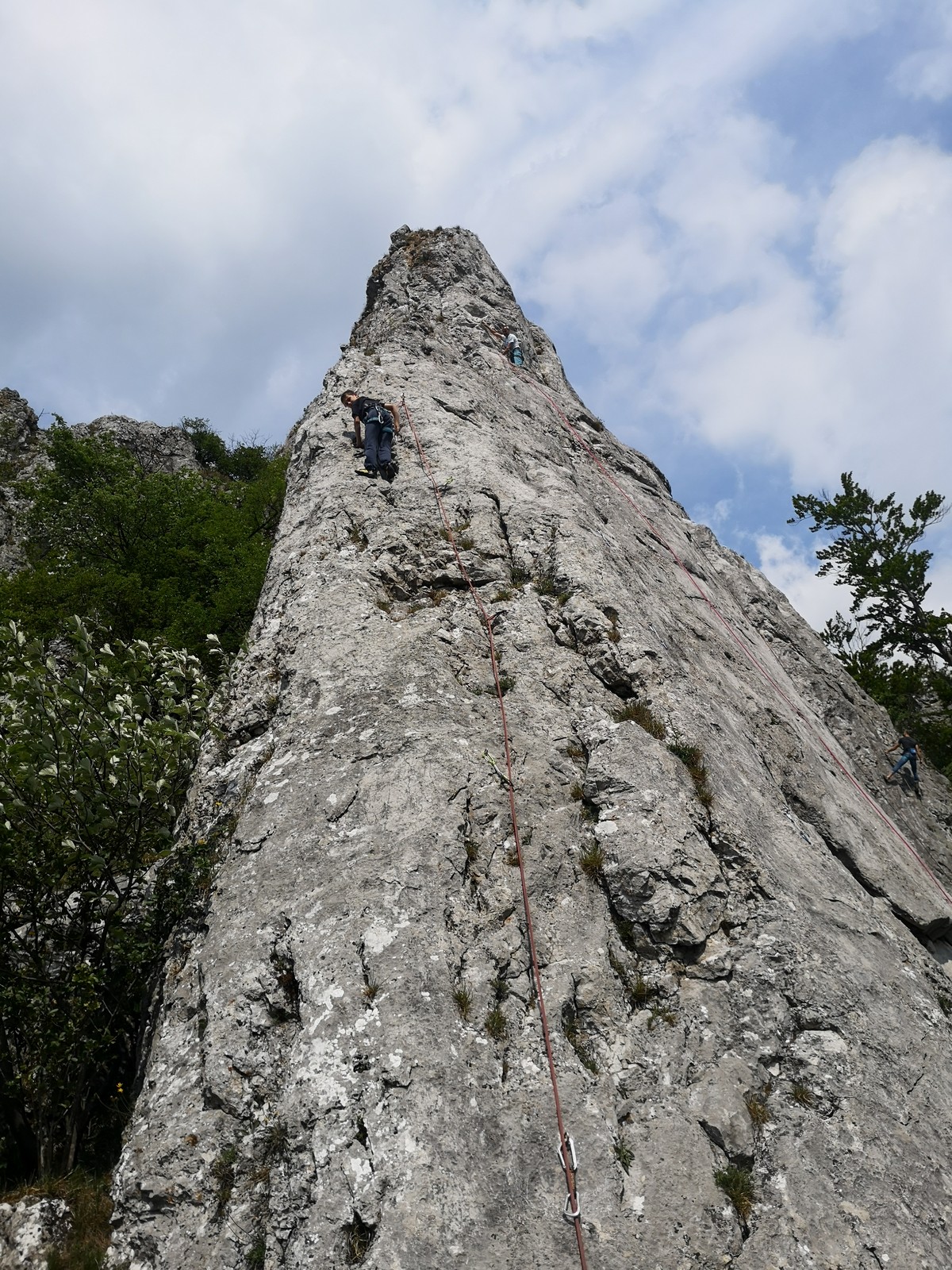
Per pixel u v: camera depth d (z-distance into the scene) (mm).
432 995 6262
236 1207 5621
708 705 10219
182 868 8141
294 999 6535
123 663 9812
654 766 8297
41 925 8281
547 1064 6148
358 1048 5961
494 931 6941
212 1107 6105
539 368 20750
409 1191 5184
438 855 7230
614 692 9562
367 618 10023
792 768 11125
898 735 17922
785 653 16719
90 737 8531
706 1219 5418
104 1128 7516
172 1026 6867
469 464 12836
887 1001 7172
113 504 24078
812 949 7273
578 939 7031
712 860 7723
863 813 11969
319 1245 5102
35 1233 6074
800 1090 6293
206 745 9500
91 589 19266
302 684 9305
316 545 11344
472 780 7969
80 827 8406
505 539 11570
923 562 29266
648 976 6957
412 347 17125
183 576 22016
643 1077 6266
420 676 9078
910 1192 5746
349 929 6703
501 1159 5508
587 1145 5672
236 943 6977
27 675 8680
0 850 8047
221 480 40781
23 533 28234
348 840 7484
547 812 7949
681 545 16641
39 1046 7480
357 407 13133
